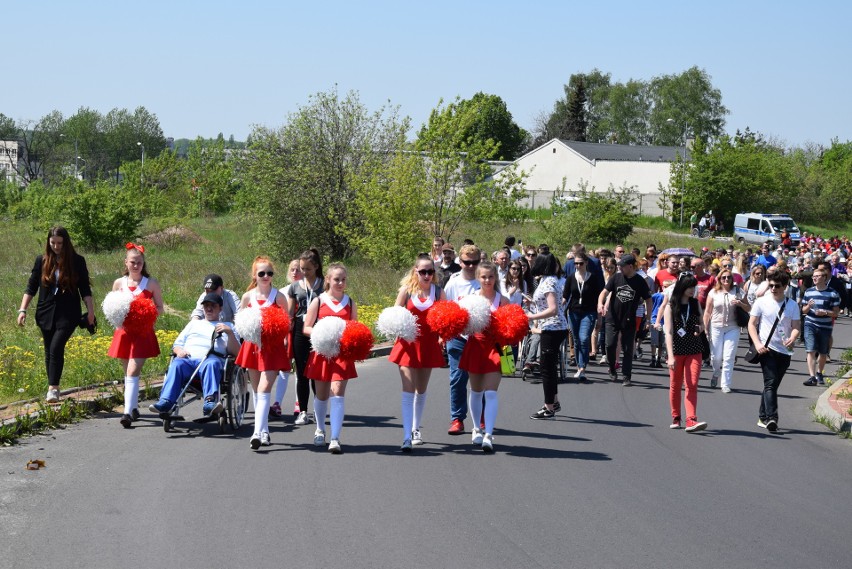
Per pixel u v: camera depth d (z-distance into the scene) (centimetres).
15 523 682
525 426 1110
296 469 858
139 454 903
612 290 1492
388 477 837
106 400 1128
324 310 955
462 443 998
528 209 7444
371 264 3297
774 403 1158
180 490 777
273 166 3638
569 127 12400
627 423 1155
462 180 3169
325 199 3606
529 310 1338
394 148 3619
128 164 6800
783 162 8300
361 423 1094
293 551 630
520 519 720
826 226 8581
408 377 948
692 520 736
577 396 1352
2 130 10838
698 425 1103
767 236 6412
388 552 632
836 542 694
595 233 5256
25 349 1514
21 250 3531
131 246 1074
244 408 1074
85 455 895
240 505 737
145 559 609
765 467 943
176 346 1043
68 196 3994
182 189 6794
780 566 636
